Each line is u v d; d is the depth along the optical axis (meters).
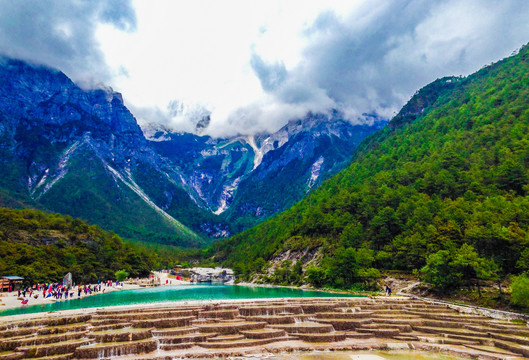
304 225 187.38
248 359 44.56
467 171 146.75
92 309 60.44
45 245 166.00
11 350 43.12
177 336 49.50
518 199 105.56
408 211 132.38
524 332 55.16
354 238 137.75
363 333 56.28
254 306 65.44
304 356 46.41
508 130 165.25
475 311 68.69
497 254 88.62
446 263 86.25
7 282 114.50
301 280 142.88
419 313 67.31
